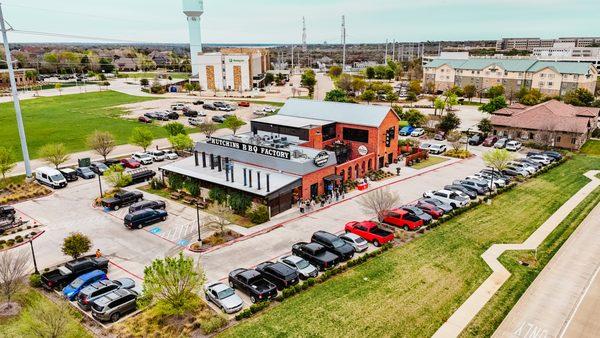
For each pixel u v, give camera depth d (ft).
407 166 214.69
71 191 181.57
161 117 347.97
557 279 108.68
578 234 135.44
